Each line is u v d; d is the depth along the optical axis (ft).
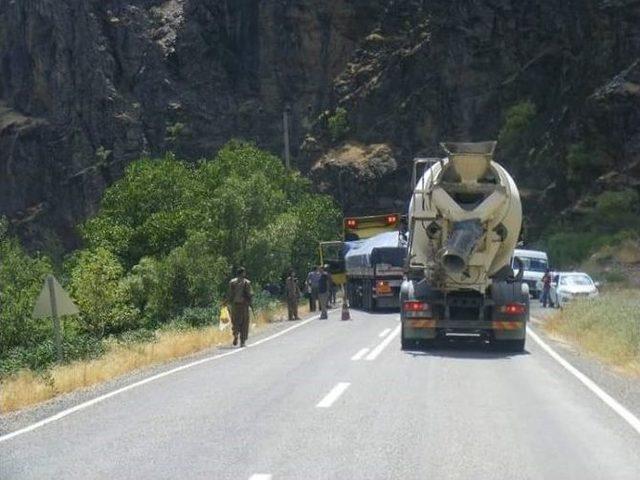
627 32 333.21
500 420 63.77
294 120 443.32
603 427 61.36
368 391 77.66
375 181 396.37
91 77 460.14
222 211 204.64
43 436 60.90
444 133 395.55
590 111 324.39
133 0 473.26
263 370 94.58
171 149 442.91
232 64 459.32
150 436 59.41
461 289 112.98
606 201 303.89
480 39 392.88
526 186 339.77
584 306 155.33
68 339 135.03
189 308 187.21
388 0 445.78
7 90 490.08
